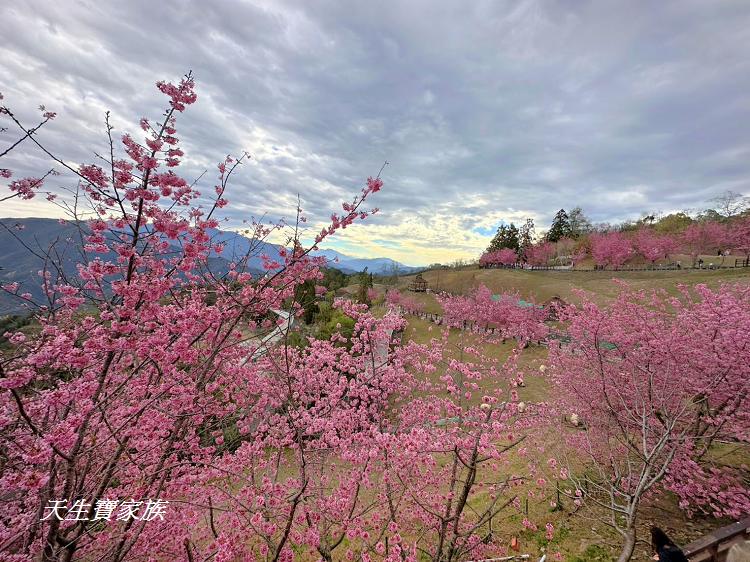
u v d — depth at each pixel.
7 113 3.01
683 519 6.66
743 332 6.38
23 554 3.12
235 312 4.48
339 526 5.25
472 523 5.89
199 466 5.08
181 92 3.47
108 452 4.05
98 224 3.32
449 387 6.03
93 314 4.28
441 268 75.94
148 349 3.28
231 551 4.09
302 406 6.63
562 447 8.74
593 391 8.37
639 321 8.24
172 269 3.86
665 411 5.84
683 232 41.72
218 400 5.95
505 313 24.81
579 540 6.37
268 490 4.36
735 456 8.12
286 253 5.19
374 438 5.13
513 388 6.00
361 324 8.24
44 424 3.32
